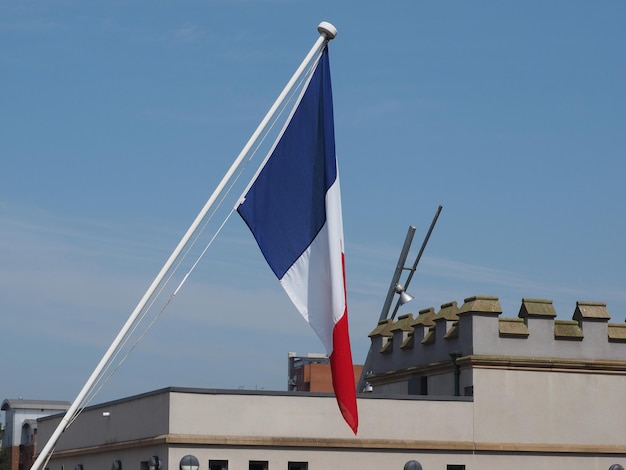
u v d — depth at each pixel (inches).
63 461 2731.3
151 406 2201.0
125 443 2297.0
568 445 2320.4
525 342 2336.4
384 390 2669.8
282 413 2170.3
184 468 2070.6
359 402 2222.0
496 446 2274.9
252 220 1427.2
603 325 2389.3
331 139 1443.2
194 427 2112.5
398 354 2610.7
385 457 2219.5
